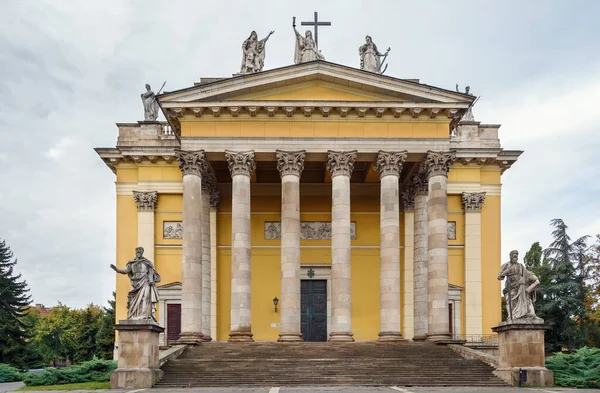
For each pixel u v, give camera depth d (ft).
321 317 184.34
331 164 158.20
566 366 119.34
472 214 188.96
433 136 159.63
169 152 187.62
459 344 147.33
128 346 116.57
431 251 155.22
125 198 190.19
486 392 102.58
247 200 156.46
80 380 131.95
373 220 188.85
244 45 170.40
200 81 177.68
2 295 247.50
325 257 187.01
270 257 187.01
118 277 185.98
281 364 127.85
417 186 173.37
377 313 184.14
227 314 183.93
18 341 240.12
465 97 158.30
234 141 158.40
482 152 189.16
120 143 191.72
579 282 234.58
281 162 157.79
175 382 117.91
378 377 119.65
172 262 186.80
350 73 158.20
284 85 160.04
